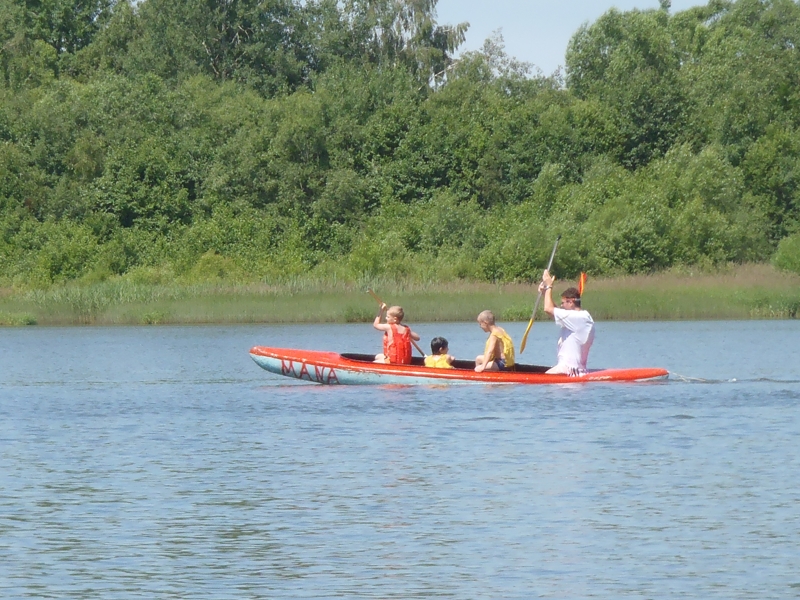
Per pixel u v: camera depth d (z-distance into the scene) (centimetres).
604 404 4134
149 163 15388
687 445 3300
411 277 12875
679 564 2117
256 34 18850
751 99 16762
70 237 14400
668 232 13888
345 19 19488
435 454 3192
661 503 2580
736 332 8419
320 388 4772
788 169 15800
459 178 16062
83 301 10588
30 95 17275
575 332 4747
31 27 19800
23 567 2138
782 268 13288
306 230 14912
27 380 5406
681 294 10875
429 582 2022
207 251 14050
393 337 4959
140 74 18038
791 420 3756
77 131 16100
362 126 16375
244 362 6375
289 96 17500
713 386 4641
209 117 16612
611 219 14062
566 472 2922
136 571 2106
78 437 3581
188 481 2875
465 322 10081
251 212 15138
